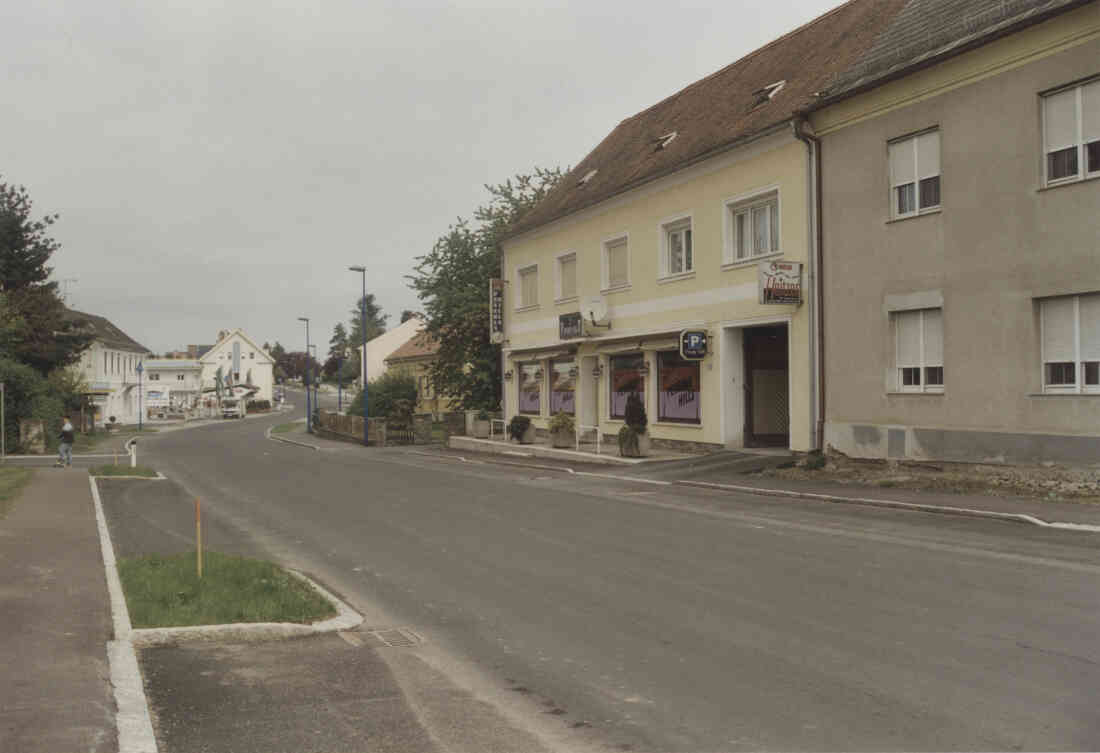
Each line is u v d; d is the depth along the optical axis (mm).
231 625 6645
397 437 42625
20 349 42938
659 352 24406
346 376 159875
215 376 113938
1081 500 12336
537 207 33938
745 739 4438
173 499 17172
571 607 7422
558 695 5223
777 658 5770
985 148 14547
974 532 10477
